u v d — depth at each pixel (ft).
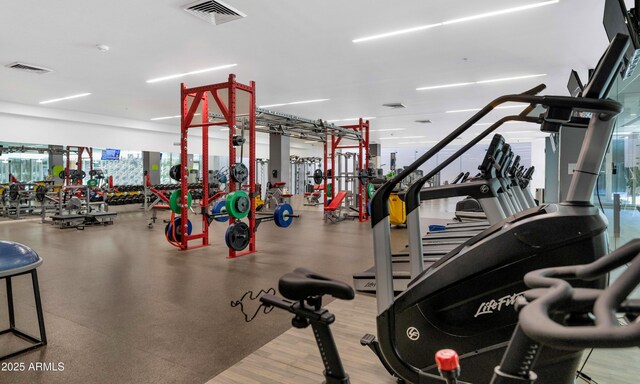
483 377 5.04
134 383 6.56
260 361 7.35
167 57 18.70
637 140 8.82
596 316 1.50
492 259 4.90
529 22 14.34
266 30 15.23
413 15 13.79
